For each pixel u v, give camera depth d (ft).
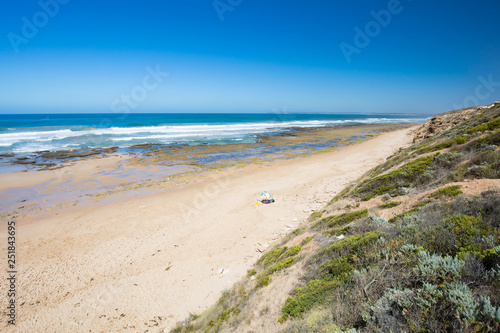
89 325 23.47
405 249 13.03
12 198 55.83
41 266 32.27
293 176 72.49
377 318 9.91
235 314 18.03
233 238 38.24
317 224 28.71
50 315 24.67
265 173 76.84
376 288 11.52
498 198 14.79
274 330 13.75
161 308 25.03
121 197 57.31
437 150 36.99
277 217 44.39
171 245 37.04
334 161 90.94
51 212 48.85
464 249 11.23
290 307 14.34
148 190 62.08
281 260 23.63
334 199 40.06
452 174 25.21
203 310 23.62
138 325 23.17
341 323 10.91
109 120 279.08
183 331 20.59
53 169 79.36
